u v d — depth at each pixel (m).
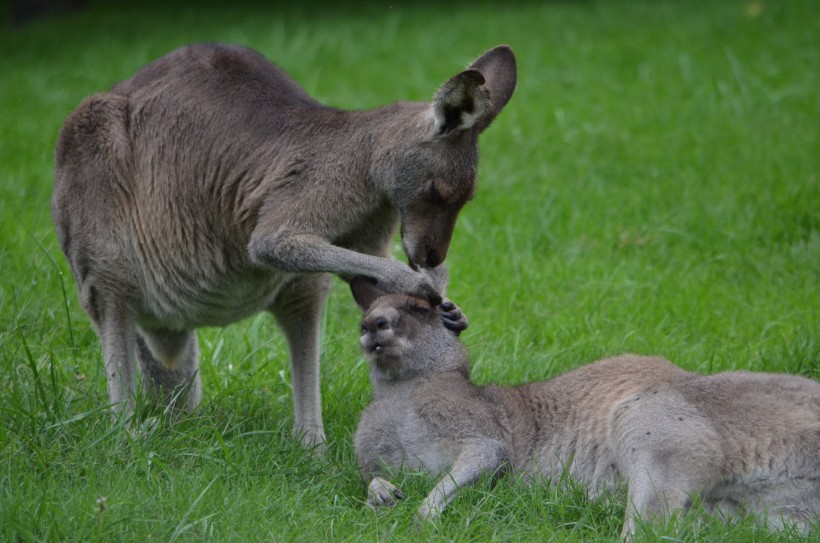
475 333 12.71
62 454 9.19
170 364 11.06
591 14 31.58
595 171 19.22
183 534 7.70
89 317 10.67
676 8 31.47
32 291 13.12
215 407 10.80
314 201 9.77
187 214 10.25
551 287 14.26
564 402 9.38
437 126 9.57
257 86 10.44
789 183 17.61
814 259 15.03
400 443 9.39
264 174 10.00
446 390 9.36
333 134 10.00
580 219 16.66
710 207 17.00
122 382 10.34
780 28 28.14
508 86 10.41
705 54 26.44
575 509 8.59
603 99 23.61
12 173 18.97
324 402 11.25
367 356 9.68
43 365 10.93
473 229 16.27
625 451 8.48
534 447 9.32
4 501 7.89
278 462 9.45
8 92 25.61
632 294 13.83
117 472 8.76
